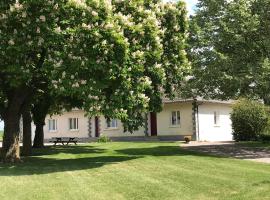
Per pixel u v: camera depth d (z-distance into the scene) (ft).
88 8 60.44
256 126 124.88
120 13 64.13
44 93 83.66
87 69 60.18
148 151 88.84
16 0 59.36
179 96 88.94
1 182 51.83
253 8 87.25
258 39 85.97
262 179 50.90
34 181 52.21
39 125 113.50
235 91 86.74
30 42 59.36
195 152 85.15
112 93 62.90
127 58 62.03
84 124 158.30
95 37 59.77
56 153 92.32
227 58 82.12
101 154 87.30
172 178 52.90
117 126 149.38
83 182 51.26
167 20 76.79
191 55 86.07
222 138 144.36
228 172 56.65
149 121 141.69
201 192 44.78
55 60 60.13
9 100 74.69
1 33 59.98
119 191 45.85
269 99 90.07
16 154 73.20
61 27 61.41
